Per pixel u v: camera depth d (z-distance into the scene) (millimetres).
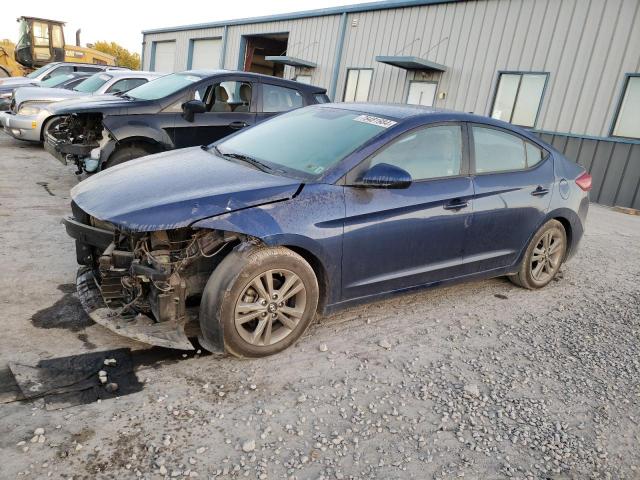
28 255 4258
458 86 14188
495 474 2336
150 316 3000
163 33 29359
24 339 2959
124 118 6152
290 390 2785
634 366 3484
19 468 2031
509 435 2619
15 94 9805
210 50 25391
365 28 16938
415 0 15062
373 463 2314
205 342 2932
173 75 7336
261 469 2189
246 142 3924
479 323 3914
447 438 2545
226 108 6891
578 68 11539
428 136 3609
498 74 13164
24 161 8523
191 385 2725
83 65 15078
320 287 3240
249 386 2773
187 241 2924
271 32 21141
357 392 2842
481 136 3967
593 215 9383
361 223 3207
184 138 6551
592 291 4898
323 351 3229
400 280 3568
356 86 17531
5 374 2613
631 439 2705
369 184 3137
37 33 19234
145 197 2885
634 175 10617
